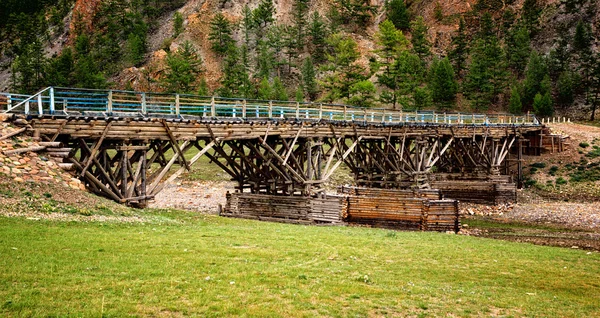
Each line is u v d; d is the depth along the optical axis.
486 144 57.41
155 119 23.95
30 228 15.34
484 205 49.66
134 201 23.30
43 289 10.69
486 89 96.88
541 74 100.56
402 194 36.28
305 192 33.62
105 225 17.73
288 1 156.62
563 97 98.56
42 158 19.81
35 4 194.88
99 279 11.77
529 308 12.86
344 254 17.61
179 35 143.38
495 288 14.76
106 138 22.33
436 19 136.75
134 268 12.88
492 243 24.39
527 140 60.66
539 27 122.12
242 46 129.38
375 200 32.88
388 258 17.64
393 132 42.53
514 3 133.25
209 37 141.00
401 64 94.81
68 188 19.69
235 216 34.62
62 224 16.61
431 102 94.12
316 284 13.12
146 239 16.45
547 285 15.59
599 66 93.88
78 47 142.00
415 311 11.74
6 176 18.06
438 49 128.75
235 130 28.53
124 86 125.75
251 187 34.81
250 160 34.38
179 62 108.44
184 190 52.38
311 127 34.41
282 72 127.75
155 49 143.50
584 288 15.48
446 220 32.19
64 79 107.12
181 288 11.71
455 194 51.34
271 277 13.38
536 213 44.00
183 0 167.38
